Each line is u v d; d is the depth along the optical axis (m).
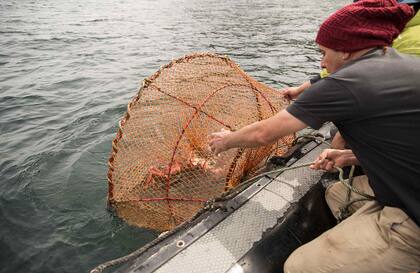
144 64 9.34
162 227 3.18
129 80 7.93
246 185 2.85
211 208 2.55
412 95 1.54
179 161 3.18
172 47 11.43
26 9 20.08
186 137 3.15
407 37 2.34
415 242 1.67
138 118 3.12
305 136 3.54
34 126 5.55
